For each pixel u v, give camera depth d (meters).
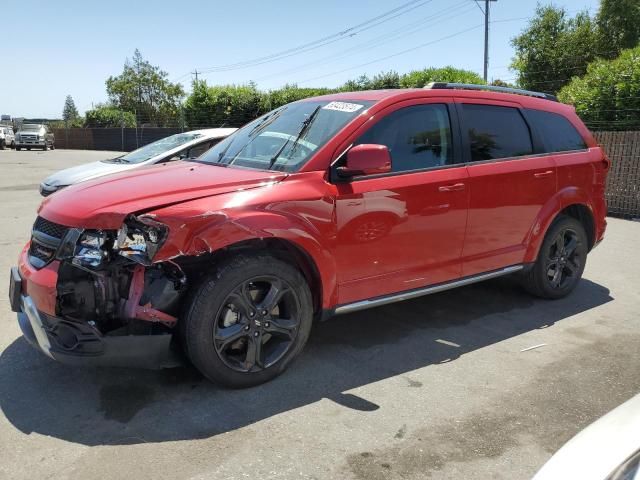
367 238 3.78
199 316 3.21
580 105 12.38
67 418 3.12
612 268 6.62
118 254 3.15
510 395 3.49
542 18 36.53
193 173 3.74
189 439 2.95
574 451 1.77
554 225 5.12
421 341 4.34
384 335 4.46
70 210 3.24
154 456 2.79
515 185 4.63
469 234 4.38
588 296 5.52
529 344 4.31
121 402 3.31
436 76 21.14
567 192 5.09
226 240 3.15
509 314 4.98
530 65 36.41
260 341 3.48
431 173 4.11
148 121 60.34
